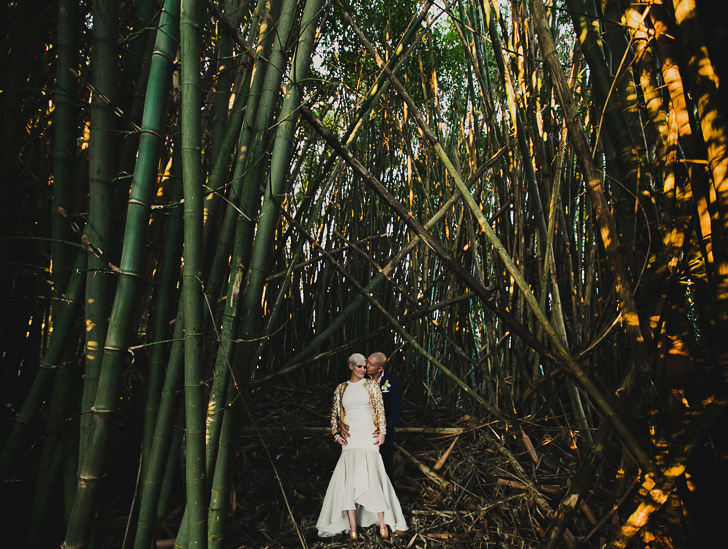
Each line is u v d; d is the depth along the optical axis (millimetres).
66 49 1404
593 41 1718
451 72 4230
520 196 2818
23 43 1434
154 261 2109
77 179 1650
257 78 1624
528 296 1533
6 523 1657
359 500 2146
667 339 1492
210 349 1900
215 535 1510
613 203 1788
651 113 1532
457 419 3605
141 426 2174
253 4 2232
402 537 2154
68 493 1433
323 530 2146
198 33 1287
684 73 1480
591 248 2641
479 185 3162
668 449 1387
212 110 2129
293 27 1936
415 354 4453
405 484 2691
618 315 1734
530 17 2604
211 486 1539
